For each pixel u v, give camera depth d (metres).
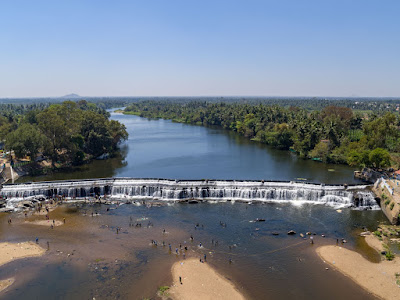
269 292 68.06
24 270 75.62
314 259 81.00
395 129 172.50
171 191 125.94
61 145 179.00
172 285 70.00
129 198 127.00
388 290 68.12
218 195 126.81
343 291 68.44
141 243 89.31
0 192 126.00
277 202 122.25
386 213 108.50
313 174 163.12
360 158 151.88
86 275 73.69
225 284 70.50
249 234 95.06
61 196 127.50
